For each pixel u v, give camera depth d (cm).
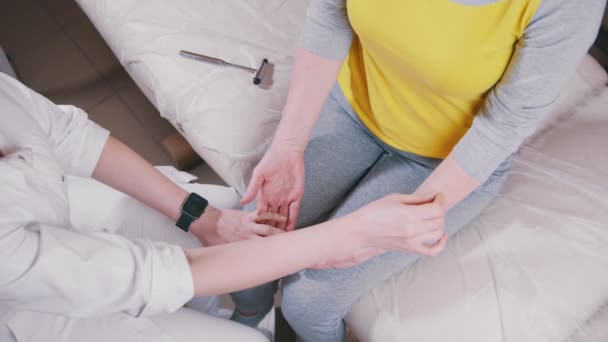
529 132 76
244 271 74
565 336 84
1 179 62
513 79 72
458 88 79
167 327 81
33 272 59
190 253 75
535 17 65
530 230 95
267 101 118
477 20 70
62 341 74
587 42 66
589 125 108
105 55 189
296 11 133
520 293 88
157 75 123
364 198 97
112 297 64
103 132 89
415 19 74
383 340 91
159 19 130
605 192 97
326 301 93
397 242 77
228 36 128
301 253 76
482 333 86
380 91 93
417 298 92
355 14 81
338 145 104
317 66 94
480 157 79
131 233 96
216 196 109
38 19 200
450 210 94
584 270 89
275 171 100
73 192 98
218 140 115
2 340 72
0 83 72
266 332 117
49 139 80
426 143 95
